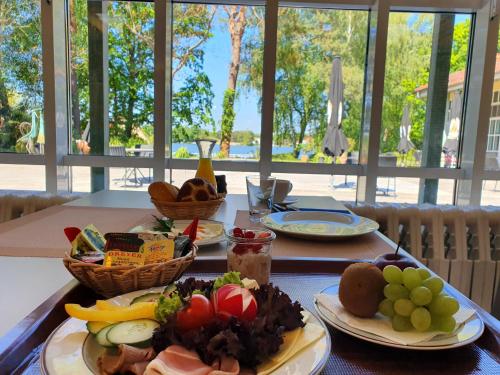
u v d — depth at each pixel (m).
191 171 2.41
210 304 0.41
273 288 0.48
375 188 2.32
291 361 0.39
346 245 0.95
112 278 0.57
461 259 1.94
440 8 2.20
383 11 2.14
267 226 1.04
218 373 0.35
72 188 2.46
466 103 2.33
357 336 0.48
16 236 0.96
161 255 0.62
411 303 0.48
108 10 2.30
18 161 2.35
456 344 0.46
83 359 0.39
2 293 0.62
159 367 0.35
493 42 2.13
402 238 2.04
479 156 2.24
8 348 0.44
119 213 1.25
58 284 0.67
